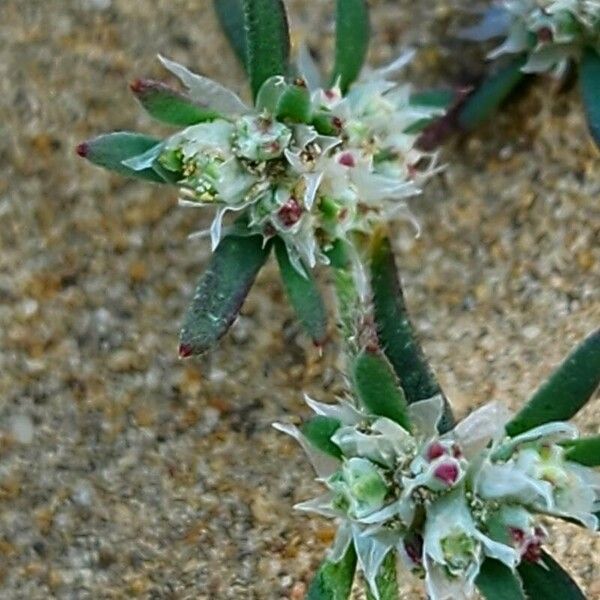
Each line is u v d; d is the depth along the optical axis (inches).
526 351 5.6
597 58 5.5
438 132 5.7
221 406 5.5
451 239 5.7
